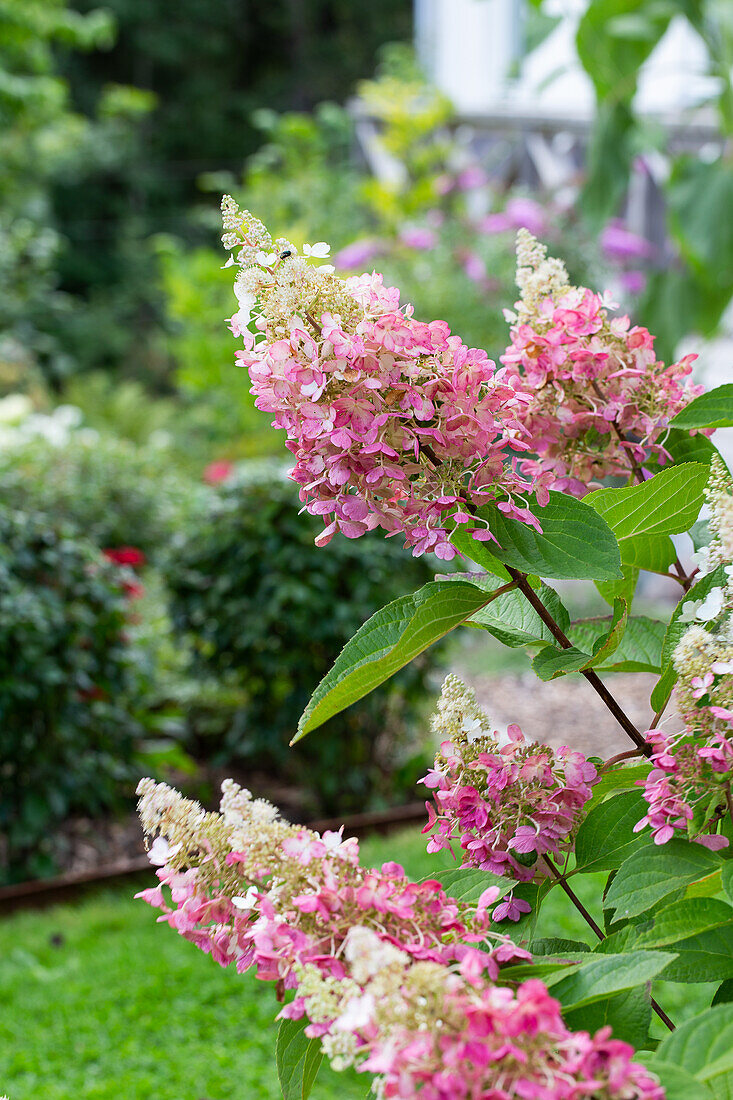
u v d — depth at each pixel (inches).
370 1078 102.2
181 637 187.3
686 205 218.2
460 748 44.1
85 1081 106.7
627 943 39.8
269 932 34.5
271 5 906.7
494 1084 27.6
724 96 216.4
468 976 30.1
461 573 49.7
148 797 38.0
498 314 267.9
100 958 133.6
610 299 48.7
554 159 332.5
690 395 49.6
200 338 339.0
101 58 871.1
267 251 40.4
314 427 38.6
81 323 689.6
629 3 201.9
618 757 45.8
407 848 149.6
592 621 52.2
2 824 162.4
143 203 820.0
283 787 195.3
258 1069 106.9
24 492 200.5
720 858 38.4
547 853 43.6
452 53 391.2
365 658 42.3
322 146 380.8
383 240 314.3
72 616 164.9
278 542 167.2
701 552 43.4
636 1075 27.7
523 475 49.6
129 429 423.8
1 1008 122.6
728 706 37.3
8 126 492.1
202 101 881.5
